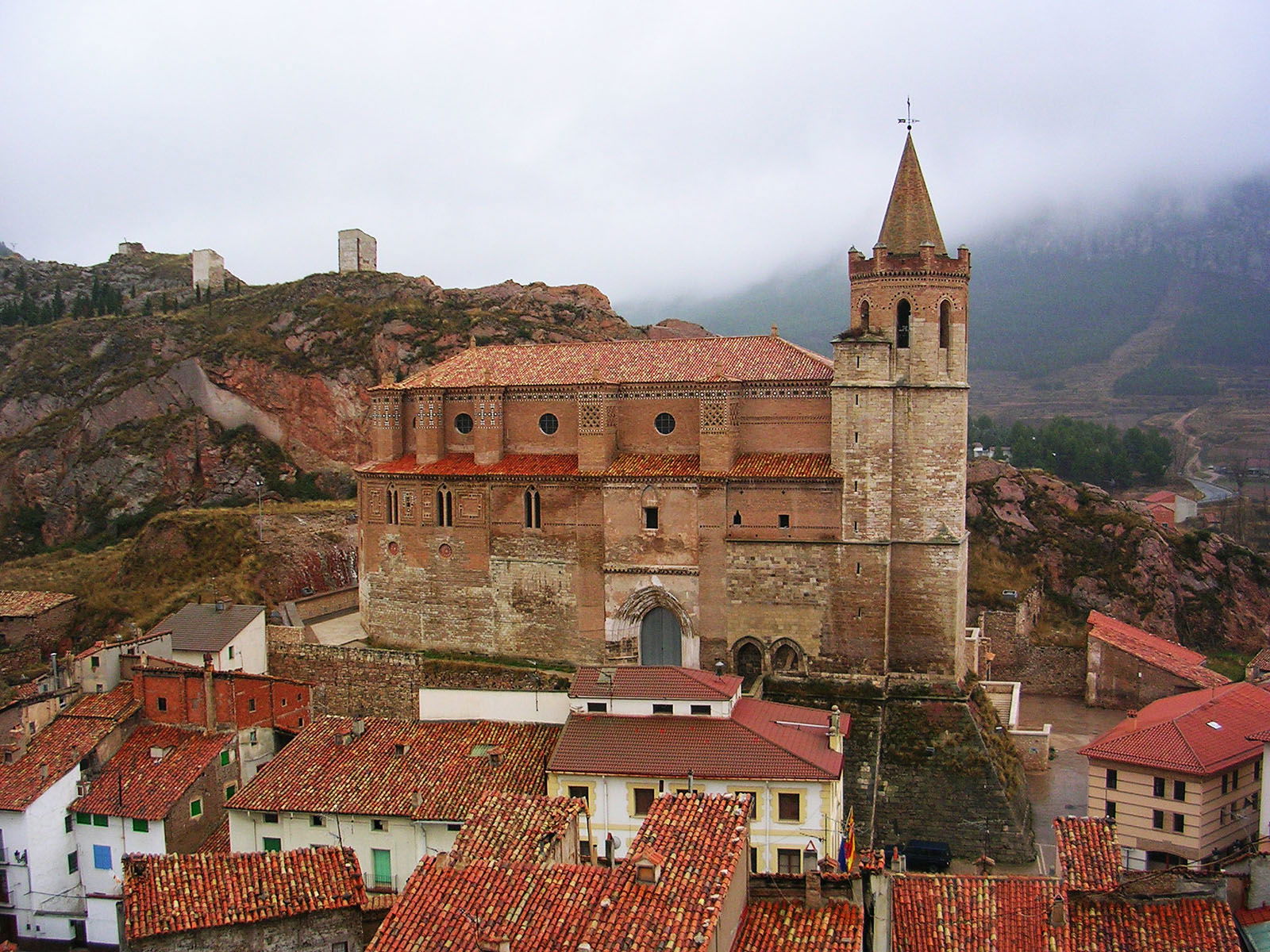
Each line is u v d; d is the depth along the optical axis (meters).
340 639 91.88
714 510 79.44
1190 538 134.25
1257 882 40.22
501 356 94.06
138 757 62.56
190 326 188.12
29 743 61.88
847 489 76.31
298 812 54.81
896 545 77.38
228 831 58.91
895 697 74.94
